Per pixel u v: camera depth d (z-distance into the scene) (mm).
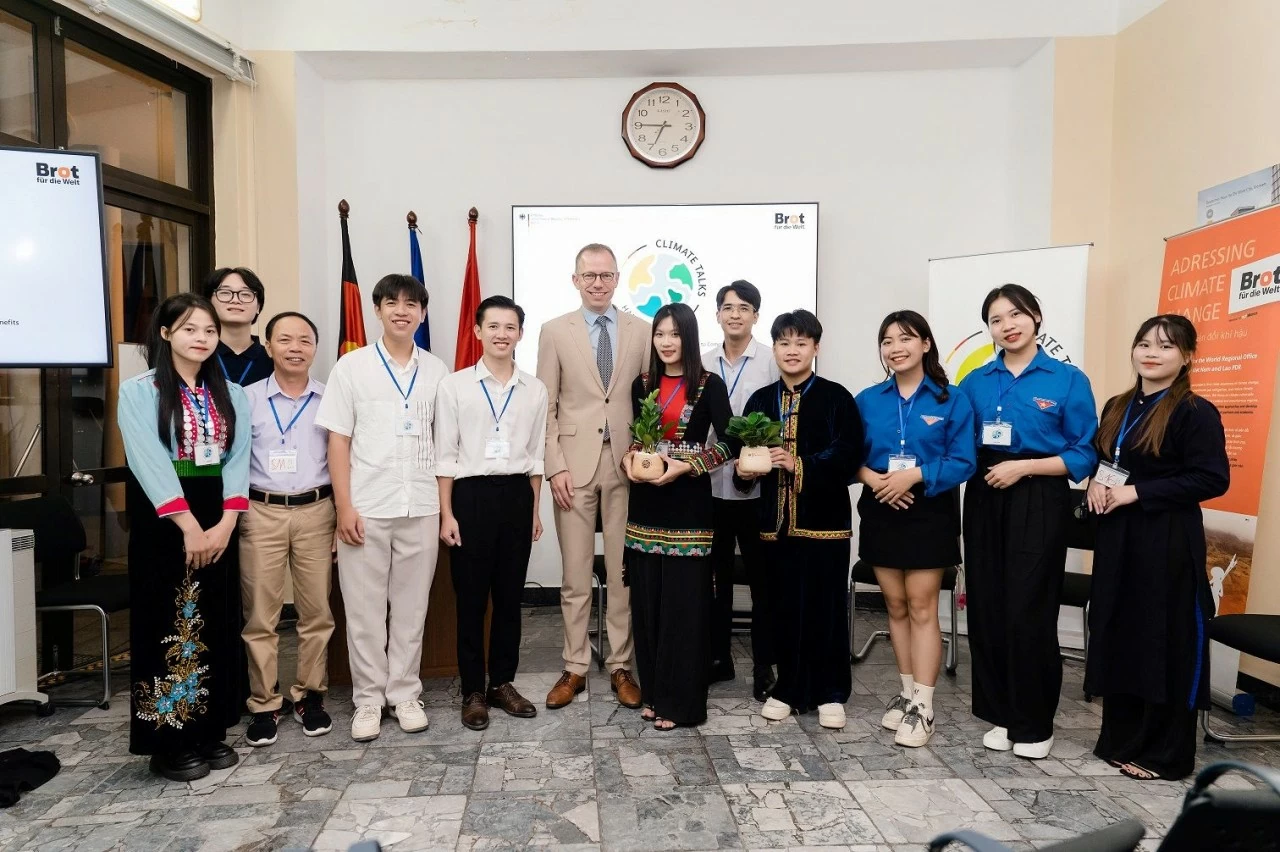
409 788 2279
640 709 2908
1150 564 2340
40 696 2830
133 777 2365
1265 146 3205
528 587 4637
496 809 2152
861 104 4543
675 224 4477
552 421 2984
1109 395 4148
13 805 2184
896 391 2713
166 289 4031
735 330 3312
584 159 4574
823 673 2762
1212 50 3463
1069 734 2725
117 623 3789
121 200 3717
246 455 2471
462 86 4559
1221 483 2250
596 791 2260
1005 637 2561
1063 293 3809
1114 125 4117
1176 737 2332
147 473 2232
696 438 2723
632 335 3020
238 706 2498
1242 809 883
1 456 3166
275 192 4273
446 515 2746
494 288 4609
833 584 2738
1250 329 3041
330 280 4602
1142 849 1968
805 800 2209
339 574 2893
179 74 4016
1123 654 2395
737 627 4098
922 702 2621
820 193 4562
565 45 4207
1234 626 2600
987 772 2402
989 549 2594
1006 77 4508
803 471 2686
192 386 2348
